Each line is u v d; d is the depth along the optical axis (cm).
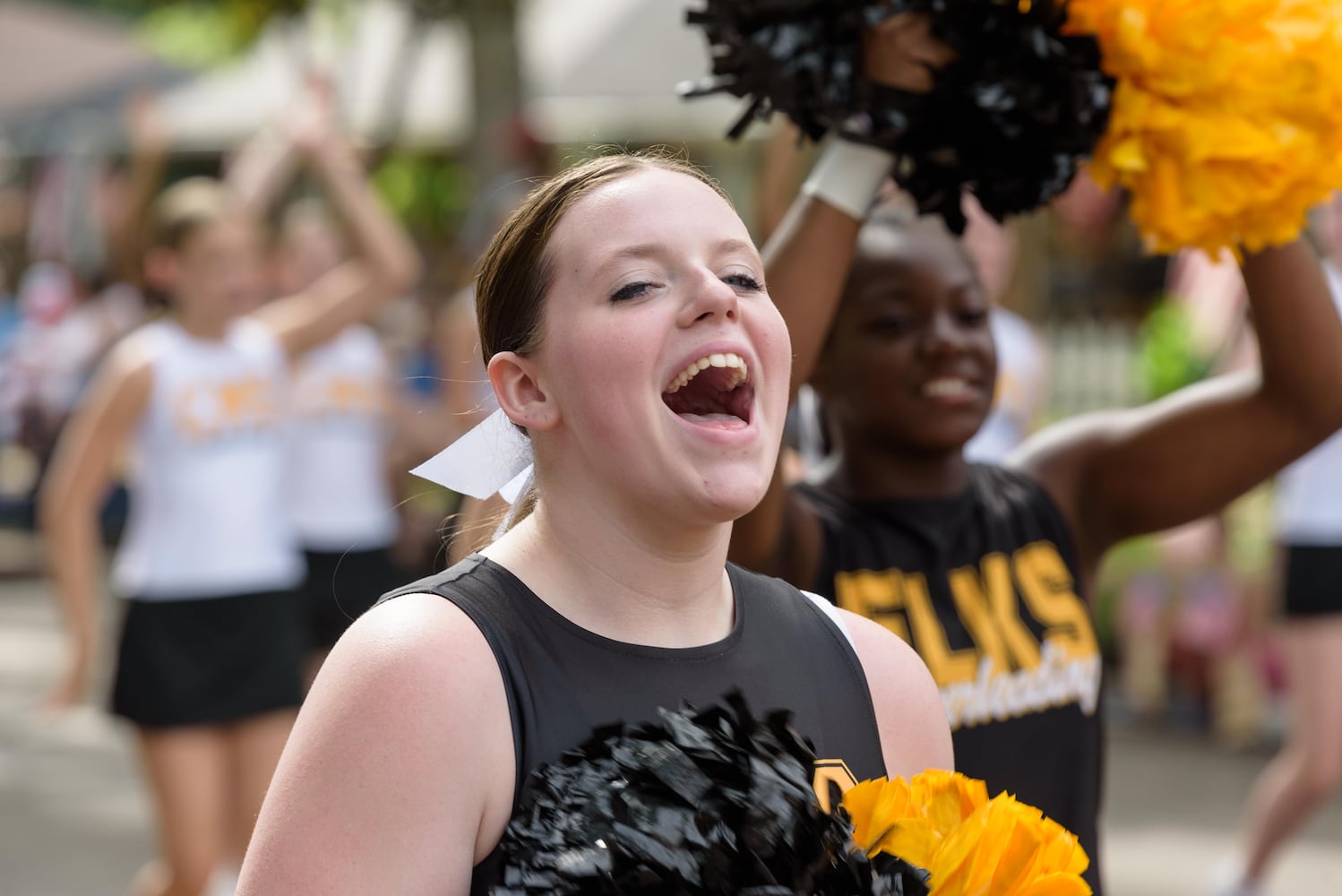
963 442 1064
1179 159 900
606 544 655
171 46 5706
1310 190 911
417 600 632
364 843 587
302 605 2278
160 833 1766
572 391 646
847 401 1073
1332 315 1022
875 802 646
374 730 596
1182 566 2864
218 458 1850
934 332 1054
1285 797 1903
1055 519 1086
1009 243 2041
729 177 4816
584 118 4791
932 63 884
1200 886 2078
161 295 2897
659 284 645
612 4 5066
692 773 590
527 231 674
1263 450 1056
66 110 4584
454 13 4509
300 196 4912
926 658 1008
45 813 2495
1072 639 1045
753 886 575
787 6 895
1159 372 2964
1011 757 1009
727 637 680
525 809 600
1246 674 2778
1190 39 868
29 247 5338
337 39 5338
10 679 3453
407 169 5781
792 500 1052
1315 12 880
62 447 4428
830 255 945
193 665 1780
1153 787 2538
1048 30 881
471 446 748
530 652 631
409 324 3844
